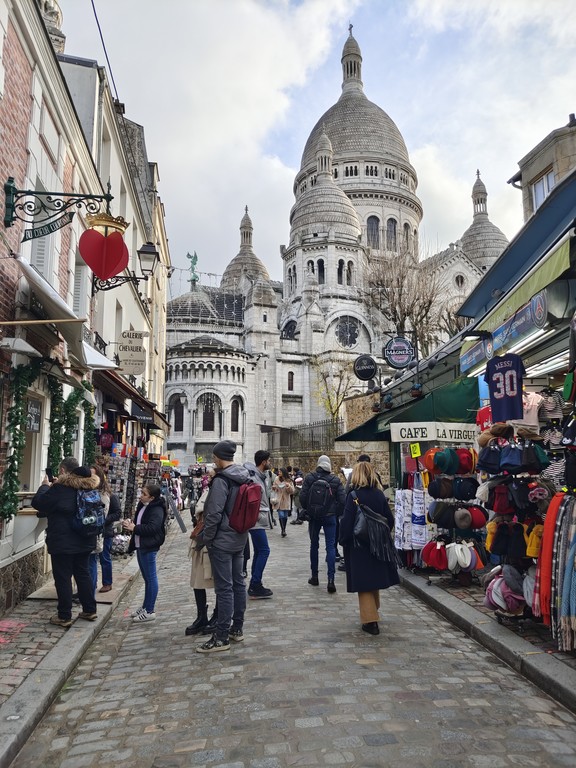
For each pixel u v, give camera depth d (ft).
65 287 33.37
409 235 286.46
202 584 20.51
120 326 57.06
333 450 91.30
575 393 16.89
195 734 12.37
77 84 41.57
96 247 26.68
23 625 20.33
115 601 24.81
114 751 11.78
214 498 18.40
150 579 22.75
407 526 29.89
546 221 27.76
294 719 12.93
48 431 29.07
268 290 224.94
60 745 12.19
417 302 122.42
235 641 18.98
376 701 13.88
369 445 73.97
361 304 235.61
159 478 53.52
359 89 334.24
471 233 268.41
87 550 20.80
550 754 11.38
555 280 22.07
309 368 223.10
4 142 22.16
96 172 38.55
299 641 18.98
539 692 14.70
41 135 27.07
